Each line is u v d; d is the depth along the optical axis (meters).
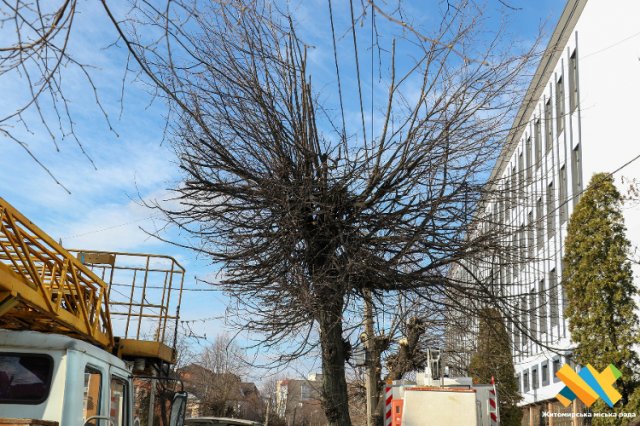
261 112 8.15
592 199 20.28
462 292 8.59
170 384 8.52
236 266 8.58
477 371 17.67
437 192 8.28
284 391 62.34
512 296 8.80
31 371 5.15
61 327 6.33
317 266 8.46
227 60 8.14
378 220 8.21
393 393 14.12
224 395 46.91
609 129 24.22
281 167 8.20
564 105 28.14
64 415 5.05
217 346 47.19
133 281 8.73
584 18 26.44
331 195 8.19
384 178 8.23
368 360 13.68
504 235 8.59
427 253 8.36
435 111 8.27
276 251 8.44
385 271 8.23
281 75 8.30
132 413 6.48
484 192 8.48
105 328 7.18
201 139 8.10
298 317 8.20
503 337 9.97
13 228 5.26
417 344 17.17
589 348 19.39
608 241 19.81
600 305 19.36
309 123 8.23
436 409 12.07
